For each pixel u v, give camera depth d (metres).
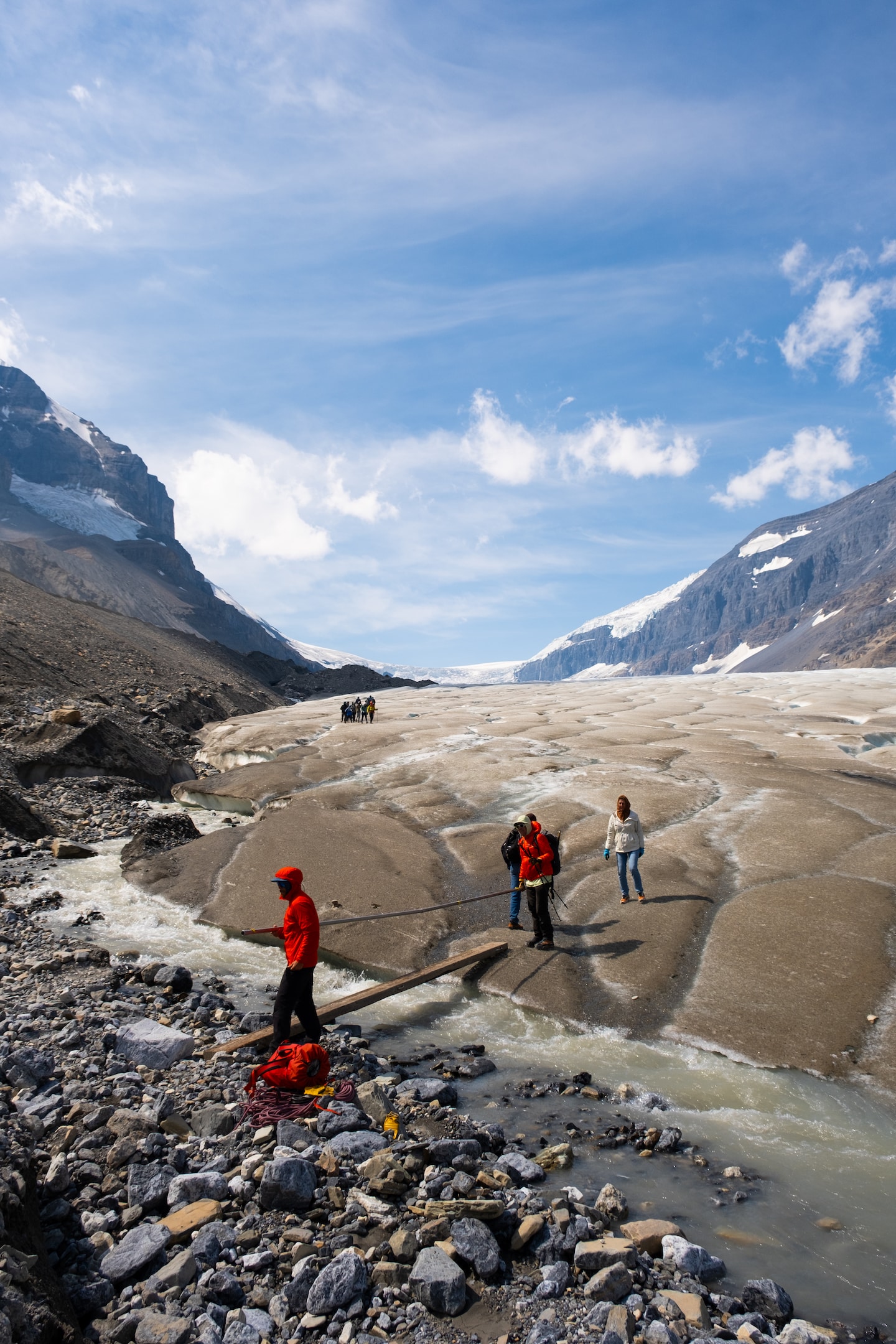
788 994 8.73
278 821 15.80
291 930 7.25
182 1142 5.73
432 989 9.70
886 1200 5.58
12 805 16.58
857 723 28.48
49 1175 4.90
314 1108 6.18
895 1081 7.22
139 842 15.30
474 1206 4.86
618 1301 4.32
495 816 16.20
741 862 12.55
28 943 10.26
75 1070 6.60
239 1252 4.55
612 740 25.02
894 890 10.92
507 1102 6.95
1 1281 3.45
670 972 9.45
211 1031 7.88
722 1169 5.95
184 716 37.00
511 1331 4.06
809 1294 4.61
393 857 13.69
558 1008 8.95
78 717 22.53
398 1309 4.20
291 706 59.94
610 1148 6.20
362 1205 5.00
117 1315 3.96
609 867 12.77
